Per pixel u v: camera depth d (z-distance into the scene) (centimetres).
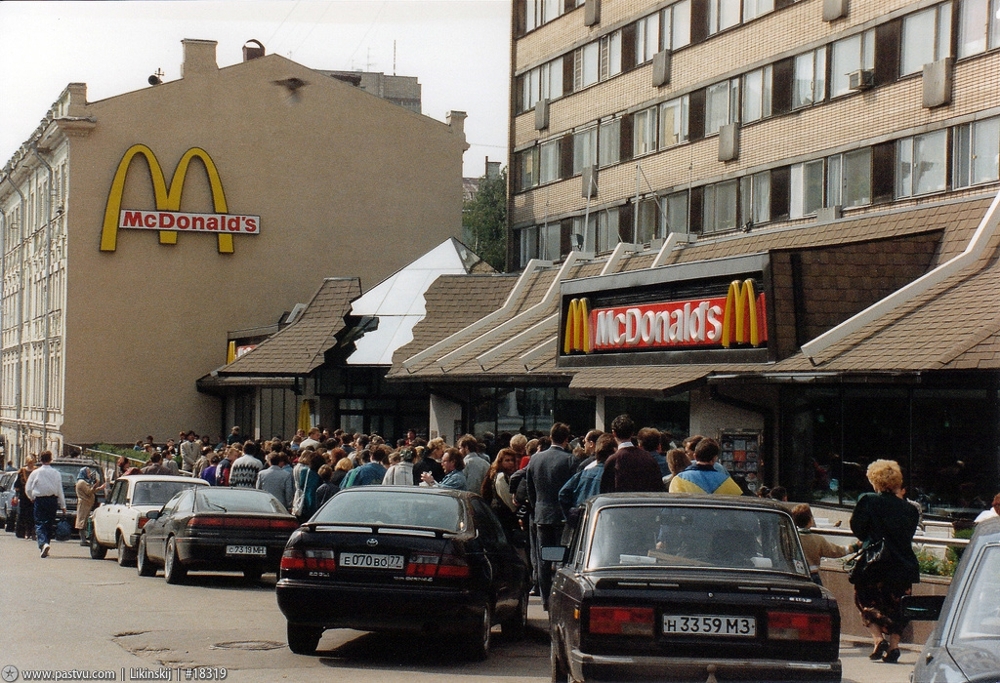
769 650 764
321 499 1753
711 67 3725
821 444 2047
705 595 770
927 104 2930
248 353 4038
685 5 3850
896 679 972
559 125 4531
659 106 3969
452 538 1093
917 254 2127
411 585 1073
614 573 807
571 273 3228
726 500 860
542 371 2700
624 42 4156
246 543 1741
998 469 1723
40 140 5397
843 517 1973
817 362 1908
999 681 483
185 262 5138
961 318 1809
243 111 5219
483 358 2862
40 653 1042
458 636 1257
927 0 2953
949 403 1811
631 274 2445
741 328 2105
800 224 3341
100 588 1658
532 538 1456
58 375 5256
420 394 4028
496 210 7600
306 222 5284
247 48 5612
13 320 6738
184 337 5128
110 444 4884
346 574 1077
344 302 4091
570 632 802
